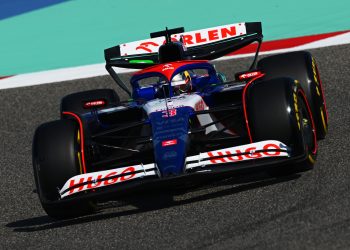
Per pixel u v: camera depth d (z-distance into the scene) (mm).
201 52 33812
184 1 61625
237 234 21672
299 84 26625
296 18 52625
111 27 58312
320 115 29234
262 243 20562
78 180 24922
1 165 35906
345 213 21625
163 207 25766
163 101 28094
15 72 52188
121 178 24500
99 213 26641
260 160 24594
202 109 28031
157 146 24797
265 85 25859
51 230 25750
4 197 31188
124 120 30766
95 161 28344
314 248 19469
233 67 45125
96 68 49969
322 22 50781
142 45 33375
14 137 40500
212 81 30547
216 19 55500
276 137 25016
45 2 68375
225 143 28781
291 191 24547
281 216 22438
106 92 32844
